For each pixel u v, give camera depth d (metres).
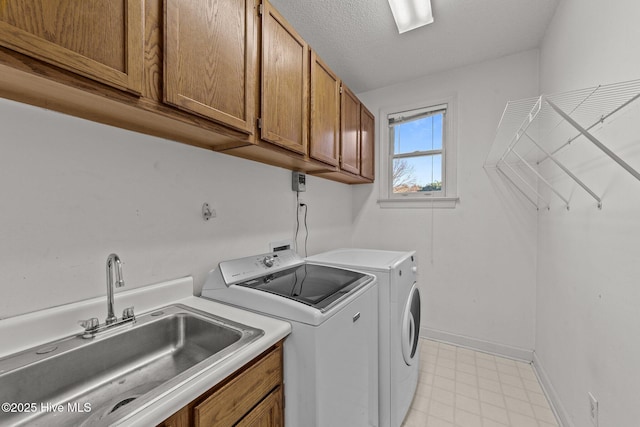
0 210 0.75
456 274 2.40
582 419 1.27
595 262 1.18
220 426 0.70
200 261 1.32
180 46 0.83
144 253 1.09
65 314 0.86
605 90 0.86
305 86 1.46
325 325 0.95
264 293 1.07
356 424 1.19
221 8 0.96
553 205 1.74
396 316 1.46
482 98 2.27
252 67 1.10
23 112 0.79
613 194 1.04
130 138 1.05
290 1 1.57
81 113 0.86
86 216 0.93
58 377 0.76
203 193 1.33
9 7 0.53
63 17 0.60
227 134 1.04
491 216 2.26
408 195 2.69
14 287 0.78
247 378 0.79
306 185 2.14
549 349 1.77
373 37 1.91
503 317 2.23
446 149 2.47
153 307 1.09
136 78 0.73
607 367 1.06
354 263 1.60
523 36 1.93
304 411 0.93
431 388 1.83
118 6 0.69
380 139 2.74
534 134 1.94
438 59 2.21
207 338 1.00
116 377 0.88
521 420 1.54
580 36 1.33
